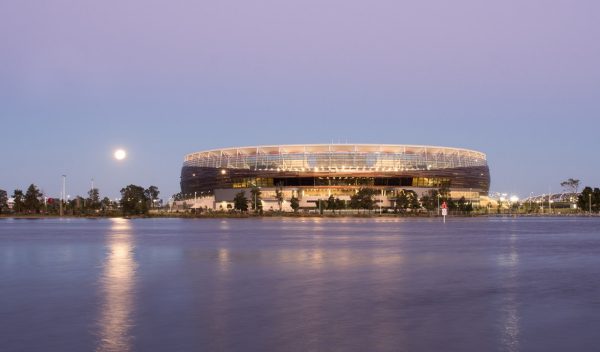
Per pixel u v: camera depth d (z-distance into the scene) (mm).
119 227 87312
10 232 69750
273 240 52062
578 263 31312
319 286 22000
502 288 21672
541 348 13055
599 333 14414
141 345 13234
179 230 75062
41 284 22672
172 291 20781
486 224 105812
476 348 13055
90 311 17047
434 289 21328
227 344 13344
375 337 14000
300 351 12797
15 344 13320
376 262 31391
